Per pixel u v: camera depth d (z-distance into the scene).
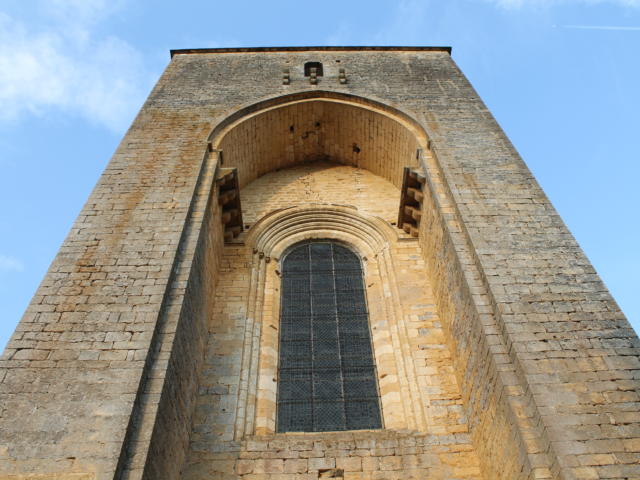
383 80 19.98
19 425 7.86
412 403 11.77
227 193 15.35
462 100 18.14
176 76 20.31
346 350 13.45
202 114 17.41
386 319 14.02
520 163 14.09
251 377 12.38
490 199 12.70
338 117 19.39
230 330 13.35
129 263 10.87
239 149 17.98
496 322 9.88
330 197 18.67
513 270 10.64
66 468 7.38
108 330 9.38
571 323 9.50
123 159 14.62
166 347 9.38
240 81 19.97
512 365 9.12
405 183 15.48
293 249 16.89
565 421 7.97
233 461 10.41
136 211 12.42
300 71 20.95
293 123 19.42
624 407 8.12
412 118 16.91
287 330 13.98
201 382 12.01
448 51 22.73
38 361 8.79
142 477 7.52
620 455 7.54
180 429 9.95
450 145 15.13
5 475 7.29
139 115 17.19
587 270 10.60
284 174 20.23
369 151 19.64
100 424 7.90
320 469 10.29
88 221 12.05
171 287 10.66
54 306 9.80
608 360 8.82
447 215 12.75
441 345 12.83
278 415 12.01
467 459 10.42
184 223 12.09
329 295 15.07
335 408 12.13
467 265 11.17
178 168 14.23
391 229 16.64
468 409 11.02
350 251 16.81
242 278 15.01
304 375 12.85
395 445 10.66
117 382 8.50
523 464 8.11
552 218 12.03
